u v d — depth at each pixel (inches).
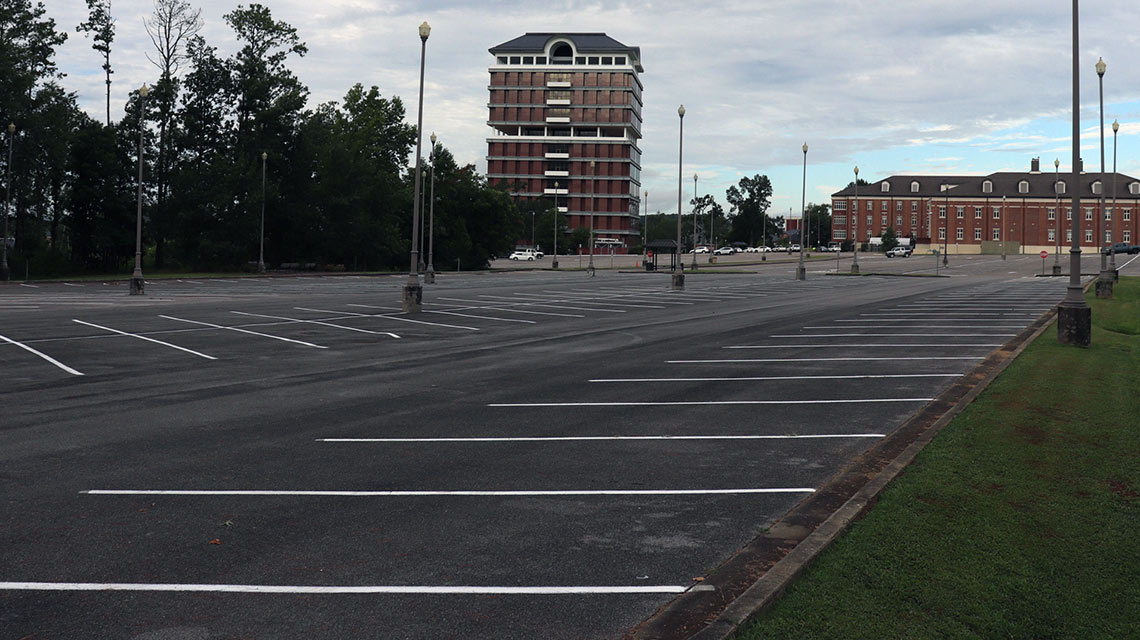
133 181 2571.4
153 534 240.4
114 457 331.6
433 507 270.4
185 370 578.2
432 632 180.1
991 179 5600.4
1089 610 192.4
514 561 222.5
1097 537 236.7
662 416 423.8
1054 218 5383.9
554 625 183.9
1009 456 321.4
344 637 177.5
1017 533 238.1
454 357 656.4
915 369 582.2
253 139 2783.0
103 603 192.7
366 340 770.2
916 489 277.6
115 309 1063.6
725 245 6441.9
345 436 374.6
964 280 2329.0
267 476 305.6
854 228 5290.4
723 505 275.0
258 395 480.7
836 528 240.7
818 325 918.4
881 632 178.1
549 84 6186.0
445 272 2970.0
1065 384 487.5
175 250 2699.3
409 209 3353.8
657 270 3240.7
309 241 2928.2
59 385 510.9
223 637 176.7
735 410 440.1
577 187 6166.3
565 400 469.1
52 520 251.8
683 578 211.3
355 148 3097.9
